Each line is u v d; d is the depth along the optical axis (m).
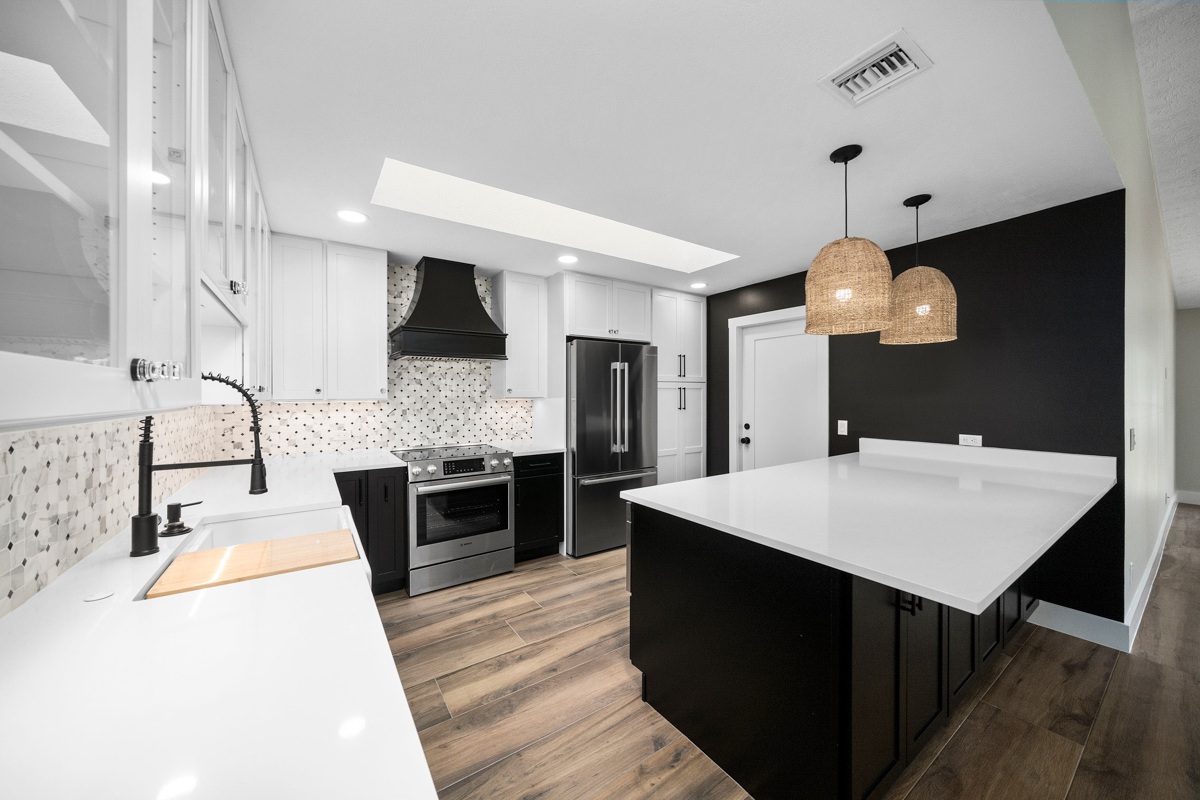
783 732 1.39
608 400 3.79
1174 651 2.30
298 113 1.66
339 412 3.28
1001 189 2.29
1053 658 2.25
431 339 3.15
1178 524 4.75
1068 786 1.51
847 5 1.21
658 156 1.99
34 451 0.98
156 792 0.47
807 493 2.00
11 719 0.59
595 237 3.42
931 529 1.47
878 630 1.33
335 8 1.21
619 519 3.86
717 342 4.61
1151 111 2.70
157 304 0.69
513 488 3.36
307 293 2.89
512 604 2.80
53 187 0.42
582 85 1.54
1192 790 1.48
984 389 2.78
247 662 0.74
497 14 1.25
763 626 1.46
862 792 1.28
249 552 1.26
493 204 2.93
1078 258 2.43
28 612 0.90
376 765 0.52
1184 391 6.05
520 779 1.54
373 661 0.74
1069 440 2.47
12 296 0.37
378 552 2.86
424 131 1.79
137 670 0.71
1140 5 2.06
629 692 1.99
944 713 1.67
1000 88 1.53
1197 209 3.62
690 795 1.48
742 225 2.77
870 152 1.95
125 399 0.53
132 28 0.55
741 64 1.44
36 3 0.41
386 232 2.82
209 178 1.07
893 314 2.04
